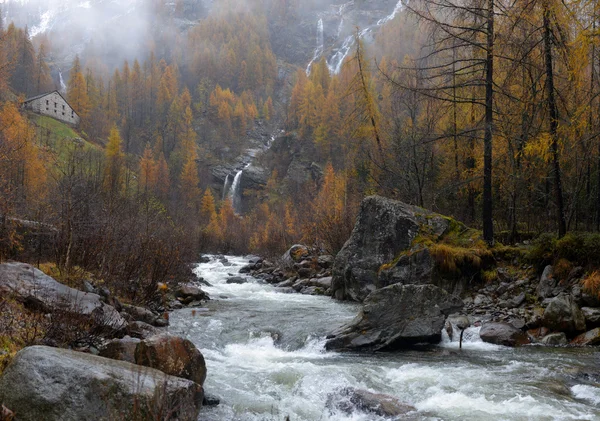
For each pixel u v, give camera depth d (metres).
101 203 13.52
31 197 14.16
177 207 43.25
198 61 167.25
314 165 81.50
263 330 10.40
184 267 17.19
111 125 105.31
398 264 13.85
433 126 19.00
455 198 22.23
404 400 6.45
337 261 15.83
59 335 6.61
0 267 8.09
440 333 9.63
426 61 15.68
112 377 4.61
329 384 6.95
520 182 15.75
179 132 110.94
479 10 13.95
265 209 68.19
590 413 5.91
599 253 10.91
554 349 9.40
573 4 11.20
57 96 86.31
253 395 6.58
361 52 24.30
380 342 9.34
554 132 12.49
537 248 12.50
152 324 10.45
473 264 13.20
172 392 4.82
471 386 6.94
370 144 25.72
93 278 10.95
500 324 10.38
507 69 14.70
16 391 4.36
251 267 25.27
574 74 11.62
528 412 5.94
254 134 131.12
